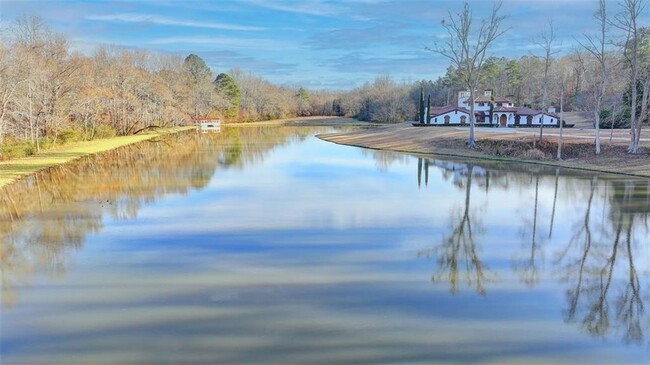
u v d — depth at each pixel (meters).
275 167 27.84
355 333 7.21
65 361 6.41
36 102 34.34
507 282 9.45
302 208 16.25
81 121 45.34
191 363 6.35
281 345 6.83
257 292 8.83
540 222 14.48
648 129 38.81
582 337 7.14
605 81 28.19
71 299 8.48
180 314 7.86
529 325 7.55
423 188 20.64
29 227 13.58
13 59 33.44
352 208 16.28
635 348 6.82
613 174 24.03
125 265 10.34
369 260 10.72
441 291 8.91
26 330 7.30
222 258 10.83
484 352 6.67
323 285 9.18
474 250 11.58
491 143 34.12
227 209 16.03
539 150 30.41
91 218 14.69
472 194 19.14
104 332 7.23
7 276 9.70
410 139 42.12
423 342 6.94
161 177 23.58
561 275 9.89
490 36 46.50
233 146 42.78
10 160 28.62
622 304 8.42
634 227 13.87
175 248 11.58
